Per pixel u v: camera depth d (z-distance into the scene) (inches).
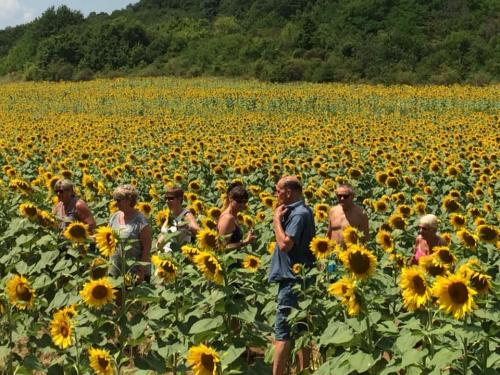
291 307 232.5
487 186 526.9
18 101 1889.8
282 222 239.0
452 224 352.2
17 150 778.8
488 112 1480.1
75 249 281.6
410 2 3373.5
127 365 257.6
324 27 3257.9
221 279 213.2
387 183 507.2
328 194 467.2
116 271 272.2
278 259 239.3
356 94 1820.9
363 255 192.1
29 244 300.5
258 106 1608.0
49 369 221.8
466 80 2319.1
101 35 3223.4
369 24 3233.3
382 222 394.9
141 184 562.9
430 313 180.1
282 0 4215.1
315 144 840.9
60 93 2102.6
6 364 234.2
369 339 186.9
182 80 2554.1
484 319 177.8
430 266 201.8
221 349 218.1
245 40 3046.3
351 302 185.8
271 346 239.1
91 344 220.2
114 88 2281.0
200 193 516.1
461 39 2669.8
